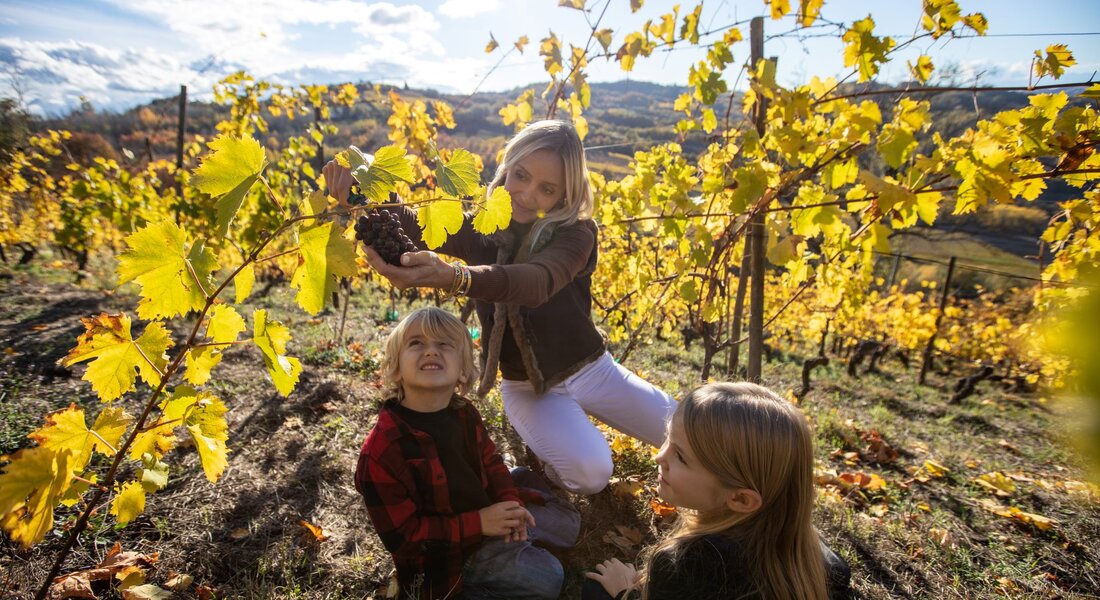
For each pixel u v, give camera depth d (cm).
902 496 304
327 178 174
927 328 743
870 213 222
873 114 213
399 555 178
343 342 454
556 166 201
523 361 219
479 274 157
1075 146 195
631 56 277
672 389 438
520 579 181
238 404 316
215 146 110
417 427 190
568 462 223
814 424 388
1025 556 253
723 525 147
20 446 242
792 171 242
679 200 284
